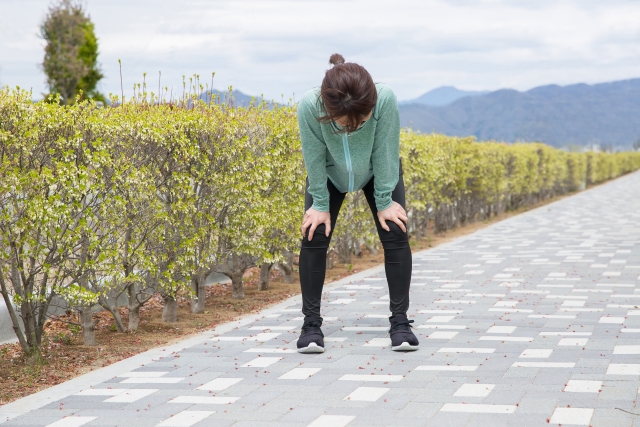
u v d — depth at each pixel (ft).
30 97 17.19
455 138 55.01
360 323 21.01
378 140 16.51
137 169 19.60
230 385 14.74
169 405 13.50
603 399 12.82
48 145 17.65
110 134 18.65
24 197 16.58
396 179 17.42
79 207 17.47
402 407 12.80
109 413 13.19
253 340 19.22
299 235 27.76
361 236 34.81
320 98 15.88
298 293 28.14
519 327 19.66
